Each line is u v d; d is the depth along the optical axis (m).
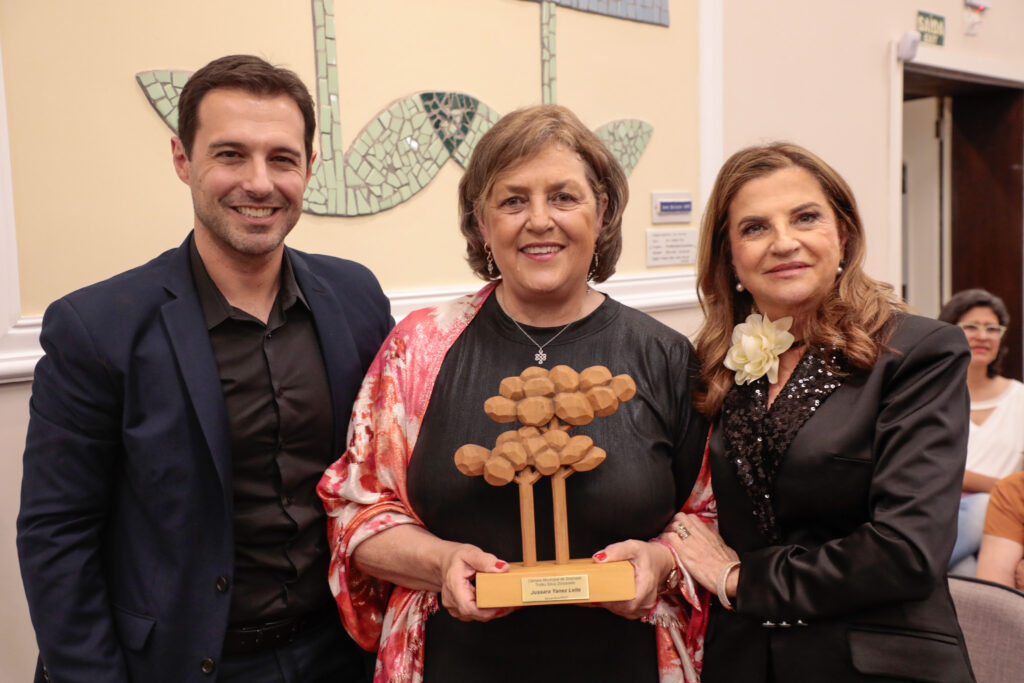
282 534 1.30
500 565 1.12
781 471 1.20
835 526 1.19
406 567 1.22
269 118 1.20
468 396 1.27
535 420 1.14
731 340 1.33
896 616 1.12
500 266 1.25
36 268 1.75
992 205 4.94
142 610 1.21
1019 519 2.03
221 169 1.19
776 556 1.18
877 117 3.84
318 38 2.12
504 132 1.21
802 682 1.15
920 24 4.00
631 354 1.30
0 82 1.66
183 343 1.22
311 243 2.15
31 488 1.18
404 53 2.30
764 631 1.20
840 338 1.20
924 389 1.14
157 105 1.88
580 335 1.29
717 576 1.22
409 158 2.32
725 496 1.26
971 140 4.98
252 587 1.29
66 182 1.77
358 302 1.47
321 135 2.13
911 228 5.28
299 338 1.34
